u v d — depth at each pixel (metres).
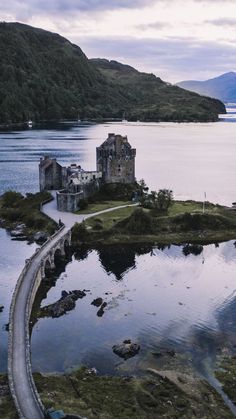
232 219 181.38
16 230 173.62
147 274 136.62
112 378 85.44
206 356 93.12
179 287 127.50
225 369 88.50
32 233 169.75
